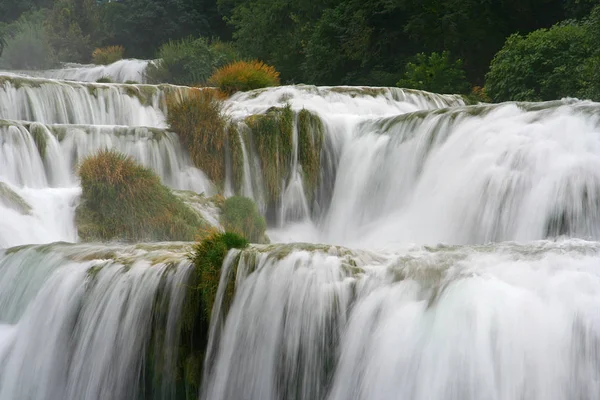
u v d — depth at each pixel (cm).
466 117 1416
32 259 1087
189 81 3105
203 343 912
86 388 932
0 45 3691
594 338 672
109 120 1902
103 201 1339
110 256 1039
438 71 2588
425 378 709
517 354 678
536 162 1205
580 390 665
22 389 977
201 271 916
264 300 860
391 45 3155
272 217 1633
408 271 820
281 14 3912
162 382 916
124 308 940
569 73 1986
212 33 5225
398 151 1540
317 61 3359
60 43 4475
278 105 1916
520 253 862
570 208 1126
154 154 1551
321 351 812
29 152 1462
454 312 721
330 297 823
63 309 981
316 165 1650
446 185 1366
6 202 1283
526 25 2975
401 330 749
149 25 4934
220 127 1606
